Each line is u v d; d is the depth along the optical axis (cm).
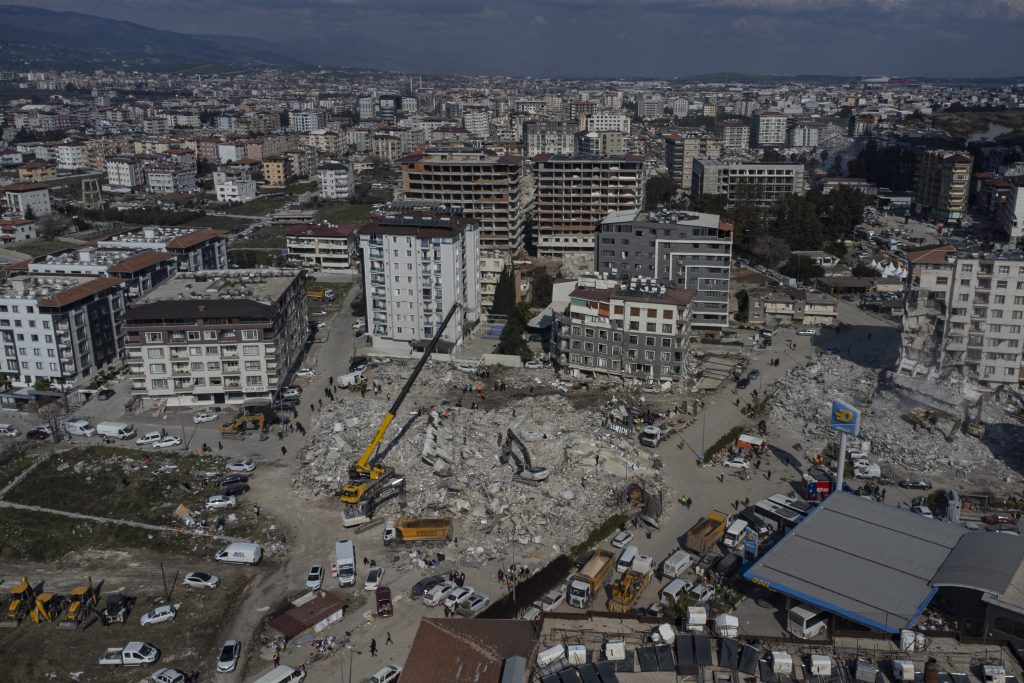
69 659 9056
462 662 7862
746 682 7581
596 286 17112
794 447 13975
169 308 15362
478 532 11200
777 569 9338
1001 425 14600
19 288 16688
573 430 14175
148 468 13300
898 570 9281
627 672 7719
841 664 7875
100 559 11088
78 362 16875
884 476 12900
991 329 15762
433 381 16988
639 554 10650
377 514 11756
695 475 12925
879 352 18688
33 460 13638
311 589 10088
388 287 18438
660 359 16312
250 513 11931
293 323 17550
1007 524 11406
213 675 8744
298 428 14875
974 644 8156
